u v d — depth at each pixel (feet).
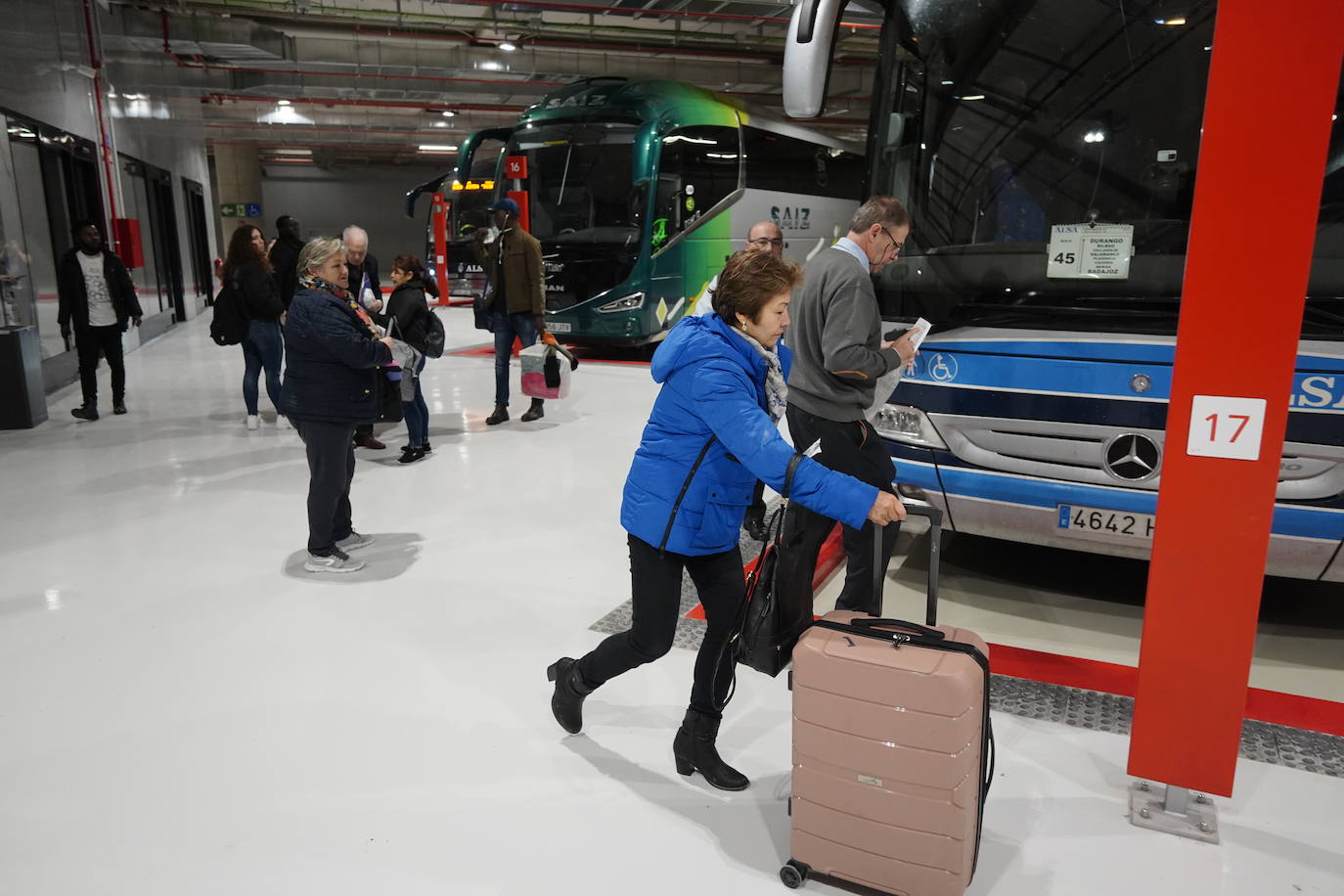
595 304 35.42
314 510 14.15
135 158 46.32
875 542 7.80
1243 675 7.67
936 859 6.98
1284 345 7.02
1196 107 11.33
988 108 12.40
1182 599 7.76
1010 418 11.72
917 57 12.94
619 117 34.94
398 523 17.03
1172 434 7.52
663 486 8.05
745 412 7.50
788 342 11.00
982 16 12.48
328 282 13.46
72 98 35.88
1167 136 11.46
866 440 10.64
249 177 107.04
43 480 19.93
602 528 16.74
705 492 7.99
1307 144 6.71
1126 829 8.22
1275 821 8.30
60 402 29.17
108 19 41.75
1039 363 11.45
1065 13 12.00
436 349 21.35
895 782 6.95
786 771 9.17
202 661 11.50
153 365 38.14
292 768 9.19
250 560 15.03
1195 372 7.34
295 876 7.64
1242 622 7.58
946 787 6.79
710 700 8.76
